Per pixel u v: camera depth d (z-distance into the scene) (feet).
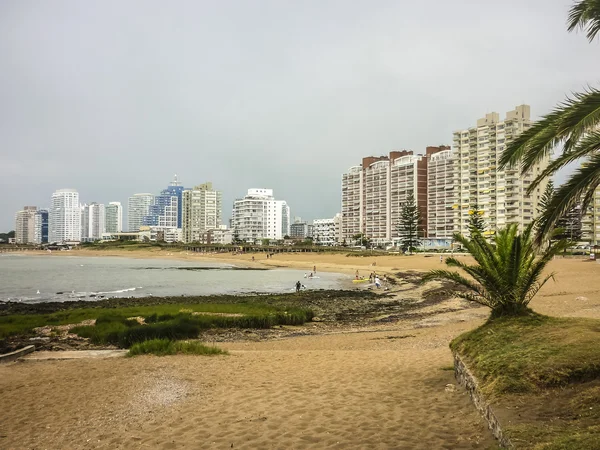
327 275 269.23
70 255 617.62
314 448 23.50
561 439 17.33
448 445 22.21
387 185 568.82
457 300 121.60
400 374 39.55
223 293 171.22
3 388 38.60
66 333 76.95
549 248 35.81
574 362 23.71
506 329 32.81
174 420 29.12
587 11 28.37
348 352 54.65
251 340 75.05
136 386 38.29
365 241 556.10
